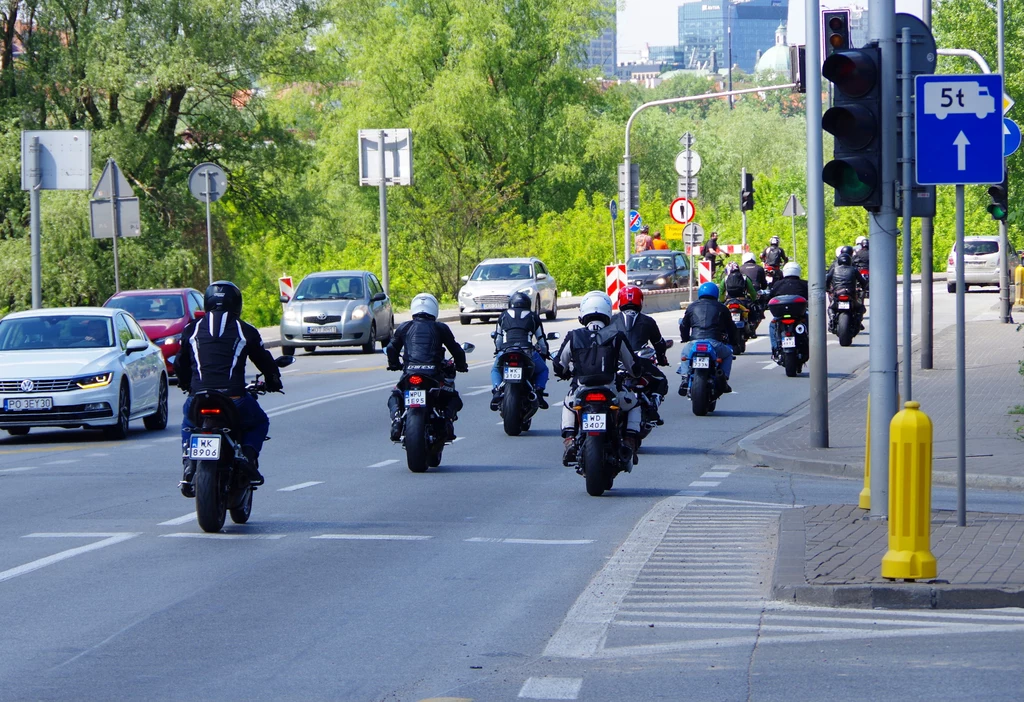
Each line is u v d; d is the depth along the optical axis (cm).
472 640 1764
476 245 13062
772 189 17962
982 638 1739
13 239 9531
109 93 9825
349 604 1980
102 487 3281
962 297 2350
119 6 9775
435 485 3269
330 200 13200
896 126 2428
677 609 1936
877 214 2467
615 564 2269
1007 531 2352
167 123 10400
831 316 7625
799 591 1962
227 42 9869
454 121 13450
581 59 14562
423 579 2158
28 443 4353
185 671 1612
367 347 8031
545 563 2288
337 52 13812
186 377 2653
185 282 10206
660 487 3225
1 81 9788
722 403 5131
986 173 2269
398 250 13075
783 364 6041
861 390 5266
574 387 3130
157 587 2102
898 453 1970
